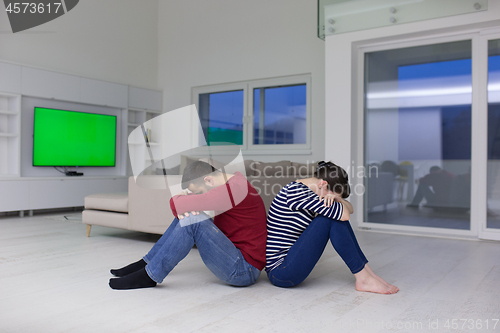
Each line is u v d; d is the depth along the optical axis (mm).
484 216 3332
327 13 3984
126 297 1730
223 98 6145
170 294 1775
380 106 3879
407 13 3555
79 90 5336
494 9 3170
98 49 5812
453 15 3344
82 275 2102
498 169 3293
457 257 2654
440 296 1791
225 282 1964
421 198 3652
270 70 5578
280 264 1828
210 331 1361
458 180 3469
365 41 3832
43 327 1385
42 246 2918
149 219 2949
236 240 1812
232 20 5945
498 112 3301
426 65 3635
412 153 3703
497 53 3303
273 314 1534
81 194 5254
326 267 2330
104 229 3795
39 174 5090
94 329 1370
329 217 1745
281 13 5492
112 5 6012
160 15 6723
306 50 5289
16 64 4637
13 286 1893
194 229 1708
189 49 6387
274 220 1852
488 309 1618
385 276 2148
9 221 4293
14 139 4715
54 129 5156
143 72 6492
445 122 3535
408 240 3322
